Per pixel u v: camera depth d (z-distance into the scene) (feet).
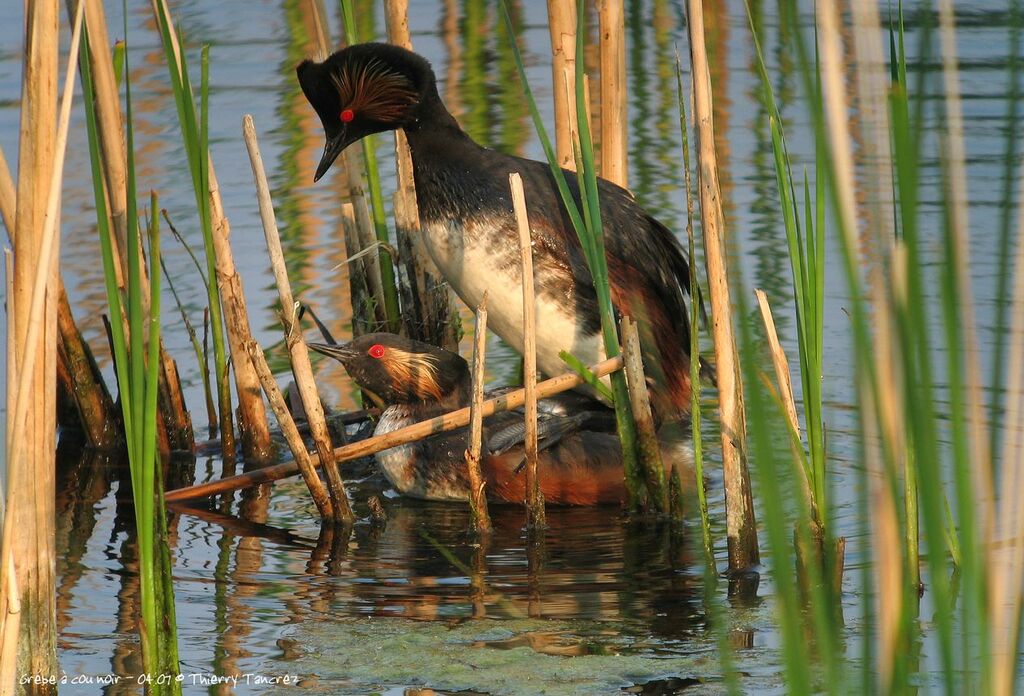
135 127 62.23
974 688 22.76
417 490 36.76
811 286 28.40
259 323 47.03
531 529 33.60
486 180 38.04
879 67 11.31
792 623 14.29
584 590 29.14
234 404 42.47
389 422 38.55
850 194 12.30
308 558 31.53
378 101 38.75
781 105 64.23
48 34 21.52
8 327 22.61
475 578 30.07
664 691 23.90
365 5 76.95
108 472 38.40
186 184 55.93
